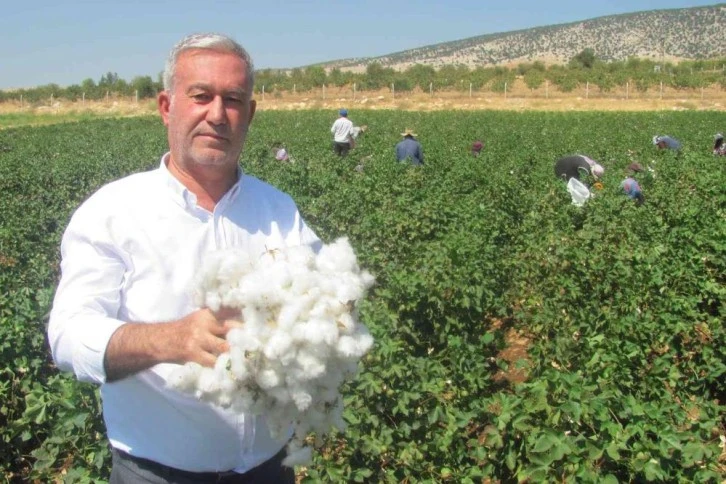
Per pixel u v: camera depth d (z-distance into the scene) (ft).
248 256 7.81
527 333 27.32
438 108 217.97
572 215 41.57
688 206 40.42
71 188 60.70
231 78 8.86
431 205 37.58
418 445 15.98
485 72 262.26
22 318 20.71
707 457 13.89
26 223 41.75
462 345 18.99
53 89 264.93
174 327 7.65
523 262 30.94
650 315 22.80
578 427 14.47
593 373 17.46
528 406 14.60
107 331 7.93
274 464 9.87
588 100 217.36
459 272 25.55
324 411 7.82
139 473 9.20
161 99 9.53
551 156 79.15
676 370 19.06
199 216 9.15
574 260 29.50
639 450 13.33
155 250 8.83
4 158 87.61
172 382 7.50
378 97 236.43
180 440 9.07
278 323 7.15
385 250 34.37
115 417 9.27
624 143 94.12
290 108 227.61
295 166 59.77
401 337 24.17
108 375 7.98
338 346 7.29
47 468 17.35
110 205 8.82
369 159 72.84
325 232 37.99
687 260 28.68
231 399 7.40
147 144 98.17
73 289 8.54
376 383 16.10
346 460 15.25
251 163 65.87
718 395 21.81
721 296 26.07
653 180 53.06
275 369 7.21
